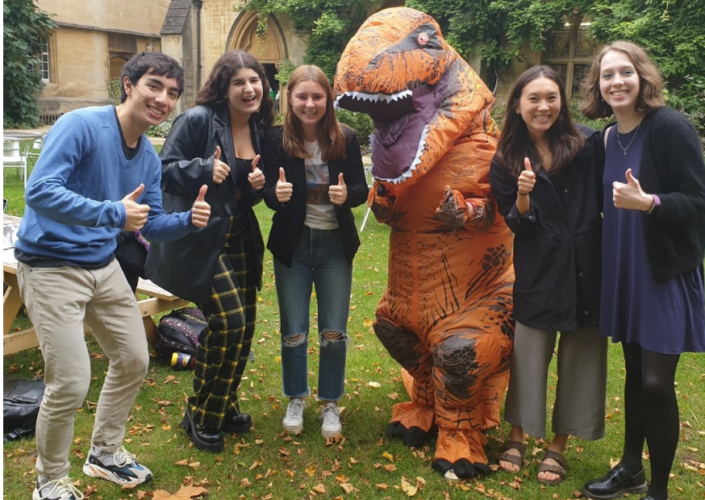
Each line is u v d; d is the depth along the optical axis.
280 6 18.89
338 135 3.27
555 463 3.26
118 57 26.62
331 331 3.50
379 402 4.12
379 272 7.11
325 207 3.38
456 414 3.29
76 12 24.03
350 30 18.69
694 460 3.52
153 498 2.98
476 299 3.31
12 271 3.94
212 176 2.96
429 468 3.32
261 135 3.37
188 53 21.61
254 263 3.41
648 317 2.73
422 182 3.19
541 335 3.09
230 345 3.24
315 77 3.15
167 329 4.55
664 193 2.71
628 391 3.05
